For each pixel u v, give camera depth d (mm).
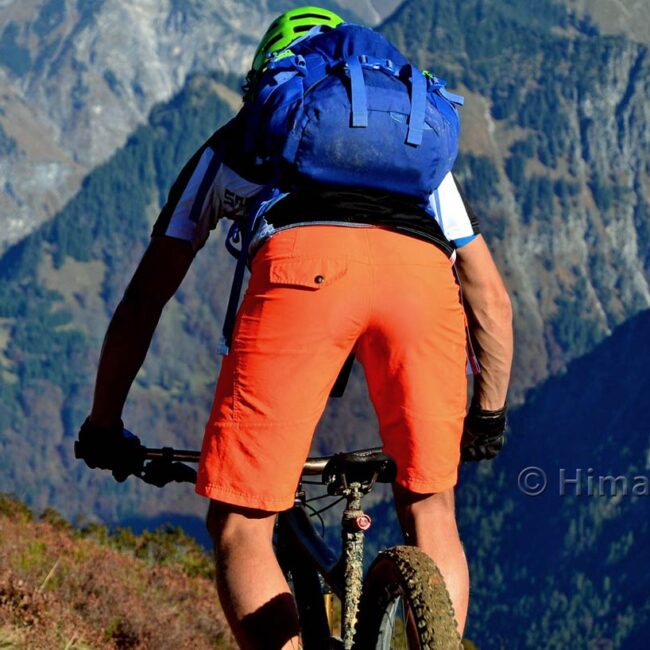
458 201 10031
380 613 8516
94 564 32031
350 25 9922
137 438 10594
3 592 23578
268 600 8961
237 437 9008
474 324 10312
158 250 9992
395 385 9211
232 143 9773
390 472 9672
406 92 9375
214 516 9328
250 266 9531
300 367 8969
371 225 9141
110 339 10133
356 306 8984
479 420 10523
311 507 10461
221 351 9508
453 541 9562
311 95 9273
